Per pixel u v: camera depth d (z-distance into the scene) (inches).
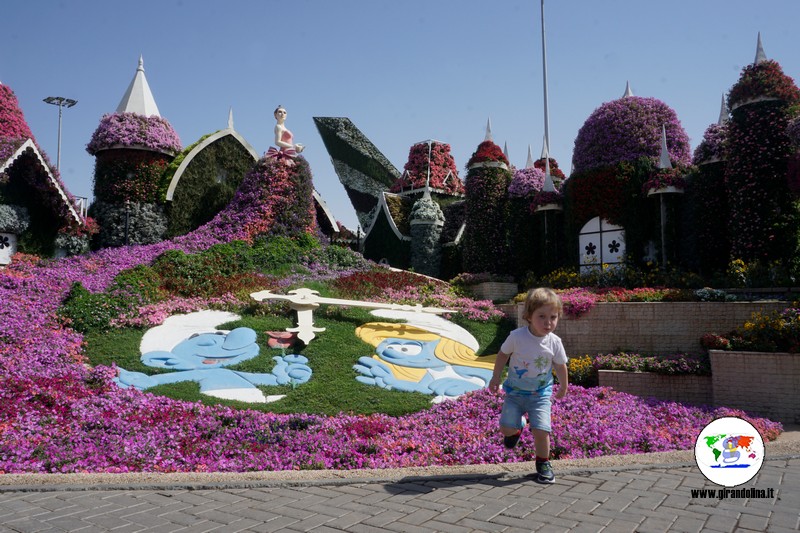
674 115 862.5
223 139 1028.5
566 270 852.6
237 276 759.7
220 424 384.5
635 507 176.6
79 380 448.1
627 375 510.3
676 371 492.1
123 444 327.3
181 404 418.3
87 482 227.9
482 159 968.3
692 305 559.8
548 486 204.2
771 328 474.0
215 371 497.0
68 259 790.5
